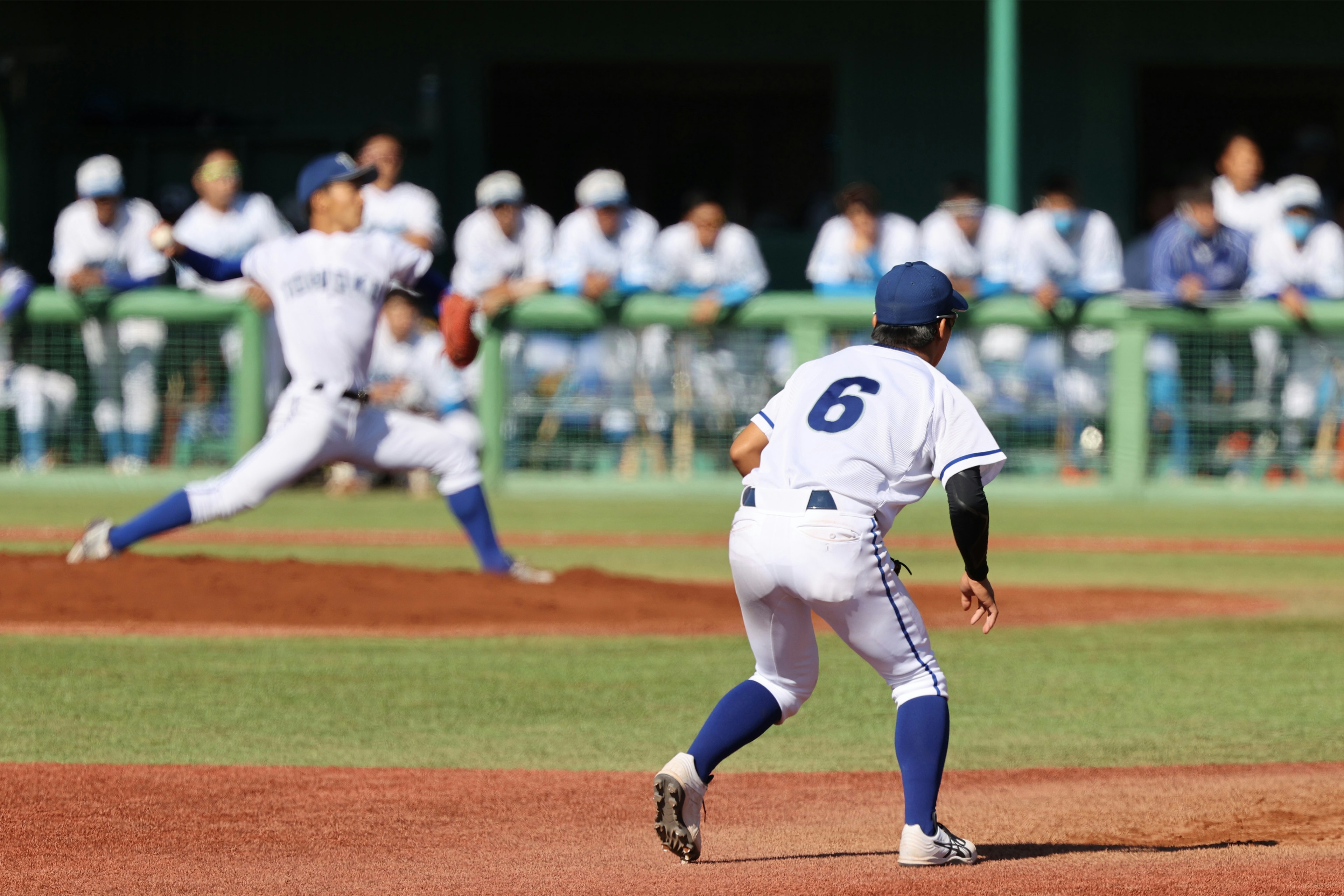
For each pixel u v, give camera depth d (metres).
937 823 14.06
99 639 25.89
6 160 64.12
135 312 46.91
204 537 39.81
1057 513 45.84
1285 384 47.00
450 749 19.30
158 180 65.00
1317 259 48.09
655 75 70.44
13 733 19.66
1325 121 70.88
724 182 71.25
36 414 47.31
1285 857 14.36
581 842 15.19
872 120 68.88
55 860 14.30
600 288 46.75
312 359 28.44
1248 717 21.62
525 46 68.69
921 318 14.69
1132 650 26.55
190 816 15.93
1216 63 68.06
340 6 68.31
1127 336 46.94
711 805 16.91
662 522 43.25
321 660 24.73
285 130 66.56
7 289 47.31
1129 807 16.77
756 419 14.75
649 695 22.64
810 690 14.63
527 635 27.16
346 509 45.94
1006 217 47.66
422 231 47.25
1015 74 53.44
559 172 71.12
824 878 13.70
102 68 68.00
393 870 14.09
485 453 47.69
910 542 41.50
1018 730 20.83
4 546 36.62
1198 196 46.72
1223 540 41.19
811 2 68.62
